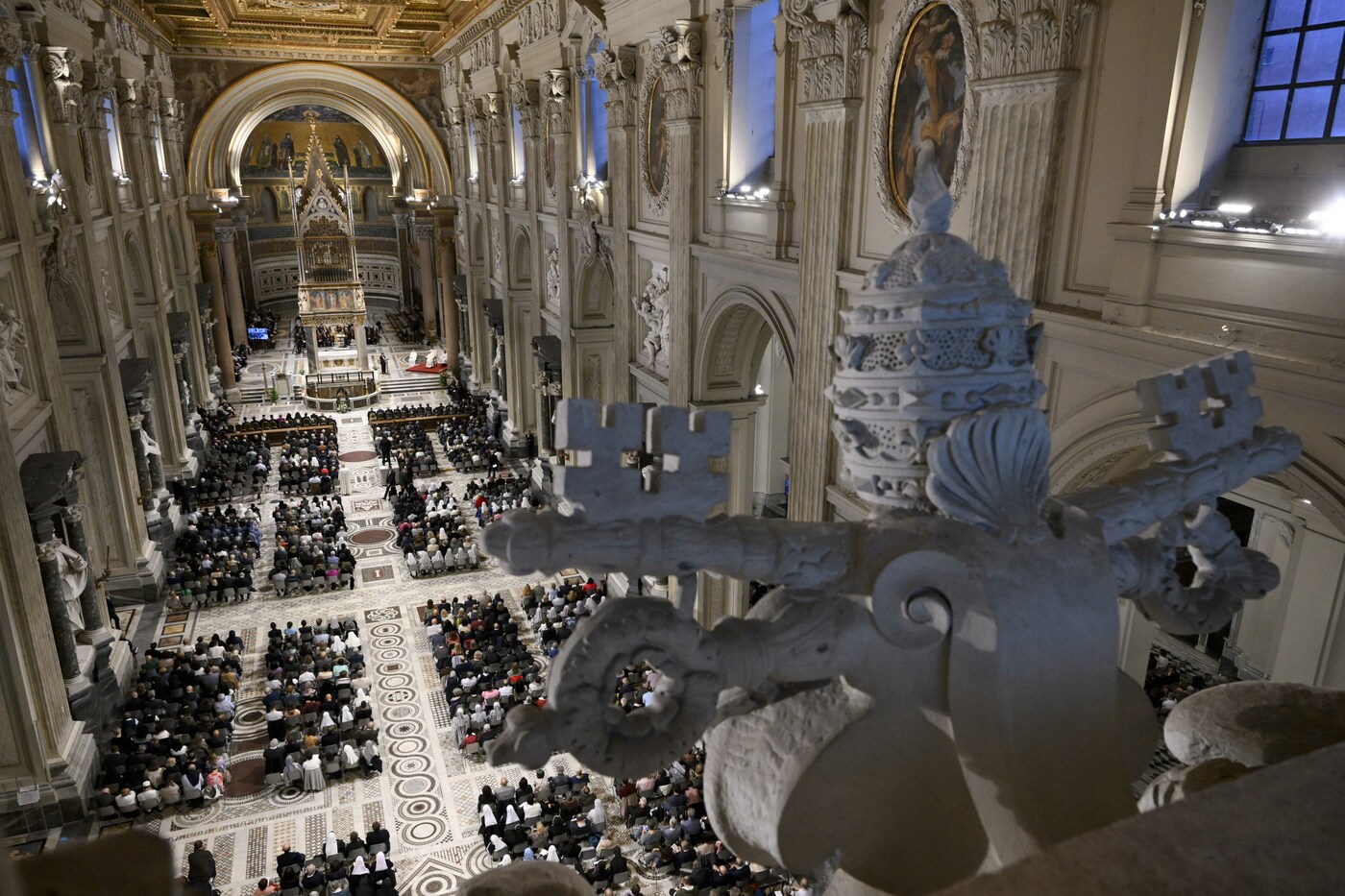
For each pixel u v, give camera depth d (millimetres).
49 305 16984
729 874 12055
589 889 1929
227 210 39188
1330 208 6223
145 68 28094
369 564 22844
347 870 12484
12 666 13117
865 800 1846
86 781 14125
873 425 1994
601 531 1705
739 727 1951
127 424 20219
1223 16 6812
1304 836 1169
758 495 25266
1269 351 6332
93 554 19219
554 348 25219
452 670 17391
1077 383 8141
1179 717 2148
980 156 8617
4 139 14984
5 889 790
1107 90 7527
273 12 33656
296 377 38906
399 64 37125
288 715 15828
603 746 1716
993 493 1881
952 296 1880
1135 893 1093
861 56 10688
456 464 29625
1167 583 2170
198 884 11844
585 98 21203
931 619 1796
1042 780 1766
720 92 14305
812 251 11828
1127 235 7352
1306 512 13945
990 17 8273
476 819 14055
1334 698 2090
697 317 15867
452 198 39062
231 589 20672
